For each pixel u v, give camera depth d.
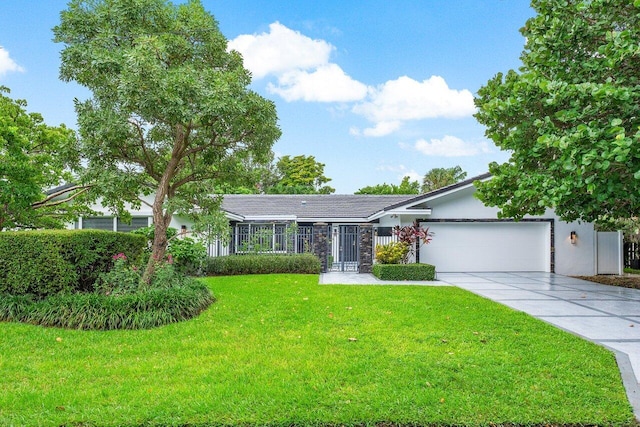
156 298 6.92
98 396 3.95
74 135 8.13
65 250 7.30
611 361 4.98
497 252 16.09
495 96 9.05
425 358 5.04
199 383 4.28
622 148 5.34
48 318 6.52
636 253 18.14
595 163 5.54
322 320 6.99
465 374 4.51
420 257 15.95
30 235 7.28
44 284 7.24
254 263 14.64
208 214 9.02
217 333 6.17
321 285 11.38
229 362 4.94
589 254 15.96
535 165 8.25
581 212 9.62
